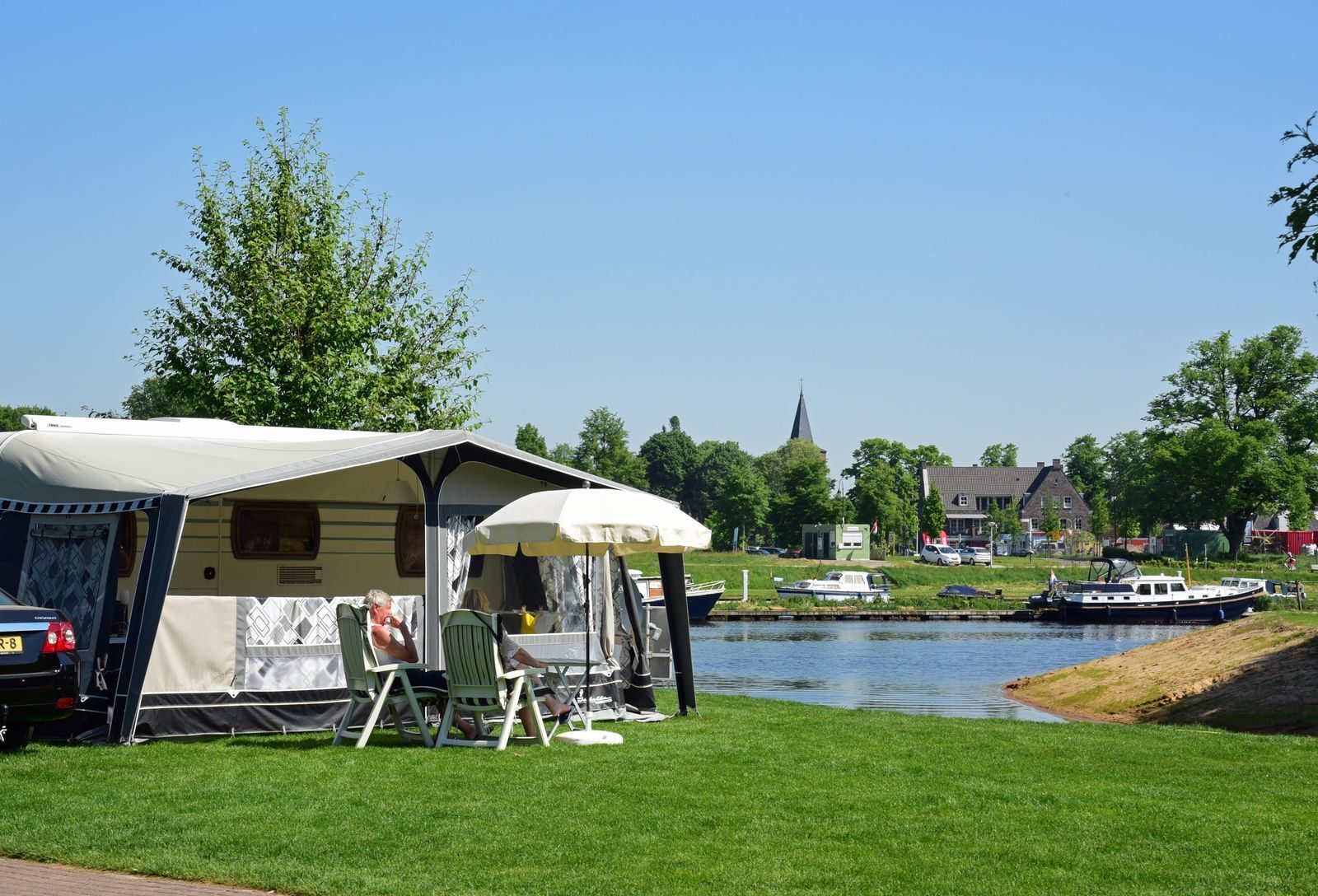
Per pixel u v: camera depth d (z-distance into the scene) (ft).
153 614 36.94
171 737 37.65
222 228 82.33
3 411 287.07
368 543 53.98
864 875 21.85
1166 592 218.38
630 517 37.63
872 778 31.32
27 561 40.98
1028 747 38.70
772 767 32.81
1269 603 220.84
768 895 20.56
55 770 31.76
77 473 40.34
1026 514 528.22
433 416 85.92
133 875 22.33
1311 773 34.32
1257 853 23.67
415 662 37.81
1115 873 22.09
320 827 25.25
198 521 51.37
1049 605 223.71
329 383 80.43
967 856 23.20
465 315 88.43
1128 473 397.60
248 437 48.01
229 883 21.68
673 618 47.88
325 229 85.10
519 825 25.43
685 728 42.55
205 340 81.76
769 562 317.01
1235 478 300.61
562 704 39.50
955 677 112.98
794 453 534.78
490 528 38.55
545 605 47.85
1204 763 36.09
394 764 32.65
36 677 32.81
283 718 39.42
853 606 237.86
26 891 20.95
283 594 52.49
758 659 136.46
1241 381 310.65
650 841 24.18
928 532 445.37
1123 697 81.87
